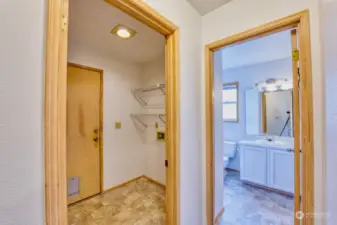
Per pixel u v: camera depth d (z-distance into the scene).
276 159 2.47
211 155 1.59
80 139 2.28
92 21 1.68
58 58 0.59
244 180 2.81
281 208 2.11
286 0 1.14
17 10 0.52
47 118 0.56
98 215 1.98
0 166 0.48
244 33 1.33
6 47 0.49
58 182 0.58
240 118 3.42
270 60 2.94
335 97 0.53
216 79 1.94
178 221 1.27
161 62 2.77
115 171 2.68
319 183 0.98
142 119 3.10
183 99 1.35
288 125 2.82
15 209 0.50
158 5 1.12
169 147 1.30
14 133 0.50
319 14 0.97
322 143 0.94
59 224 0.58
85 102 2.32
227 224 1.82
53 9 0.58
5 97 0.49
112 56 2.63
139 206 2.17
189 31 1.42
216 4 1.45
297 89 1.16
